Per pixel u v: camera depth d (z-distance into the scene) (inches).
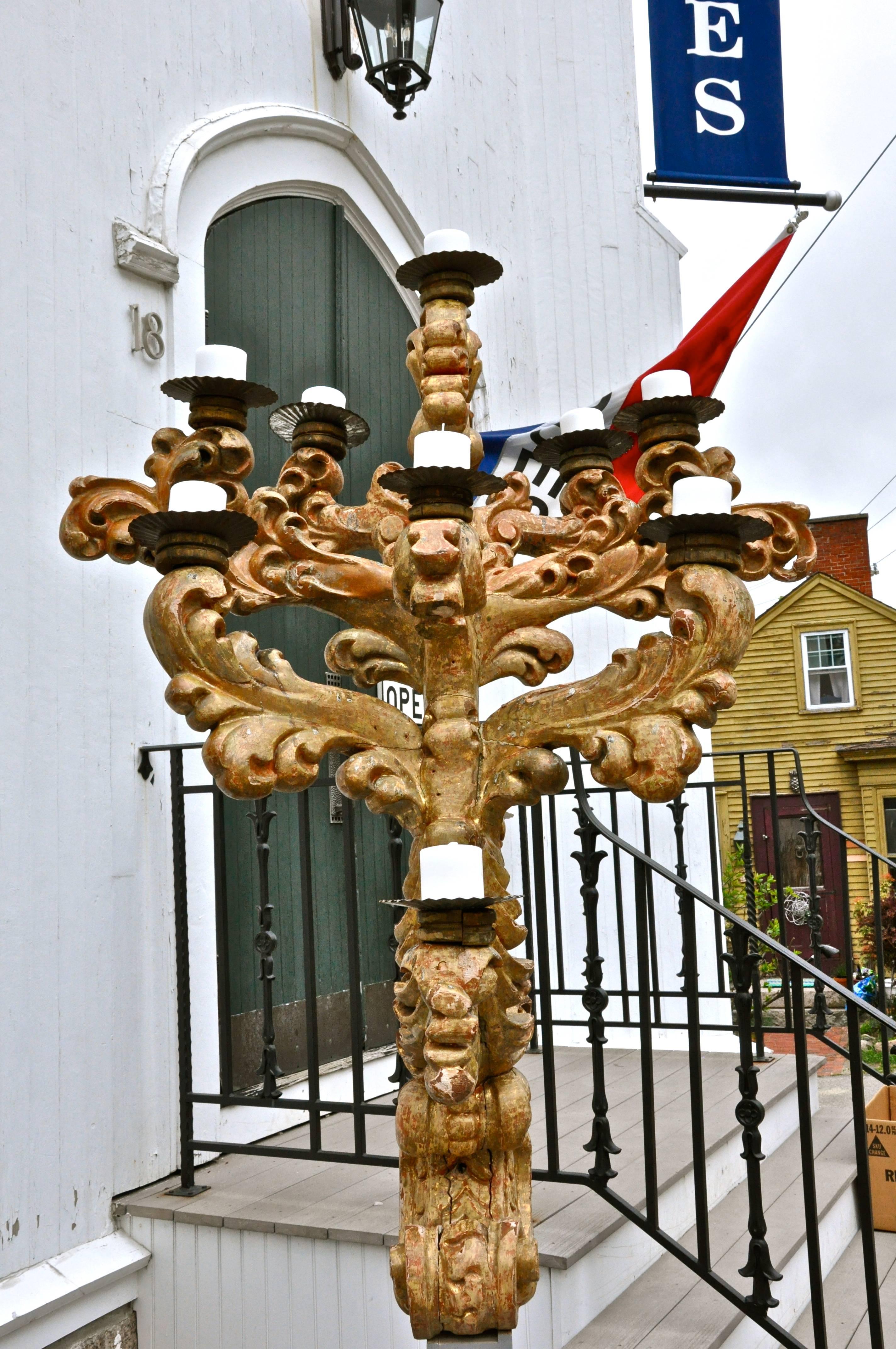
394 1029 145.5
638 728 48.8
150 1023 107.0
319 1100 96.1
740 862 279.9
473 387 60.9
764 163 212.5
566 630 189.6
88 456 107.7
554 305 203.3
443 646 57.8
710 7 212.7
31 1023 95.5
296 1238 92.1
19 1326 88.0
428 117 173.0
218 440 58.0
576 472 72.1
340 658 63.0
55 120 108.1
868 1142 128.6
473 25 190.9
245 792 49.7
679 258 219.1
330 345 149.3
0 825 95.0
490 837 56.5
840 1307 104.7
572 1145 110.5
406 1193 55.1
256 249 138.7
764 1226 81.4
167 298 119.1
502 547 64.6
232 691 50.6
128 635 110.1
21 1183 92.7
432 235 60.4
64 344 106.5
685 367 147.9
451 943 49.2
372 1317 88.8
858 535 601.9
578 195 208.4
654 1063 150.6
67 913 100.3
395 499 67.1
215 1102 100.1
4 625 97.3
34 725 99.3
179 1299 97.3
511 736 55.0
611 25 216.1
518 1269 53.2
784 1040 330.3
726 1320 87.0
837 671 566.6
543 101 208.2
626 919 187.6
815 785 559.8
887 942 408.8
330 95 149.9
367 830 146.6
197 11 128.3
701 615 48.8
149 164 119.1
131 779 108.5
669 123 211.0
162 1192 101.8
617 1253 92.0
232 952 120.5
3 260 101.0
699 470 60.6
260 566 60.8
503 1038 54.1
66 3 110.7
